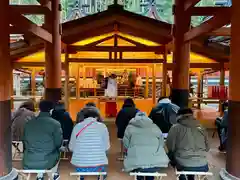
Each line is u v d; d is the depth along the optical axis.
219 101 9.84
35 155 3.11
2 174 3.26
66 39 8.77
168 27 7.32
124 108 4.84
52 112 4.59
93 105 4.45
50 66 6.41
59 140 3.24
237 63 3.24
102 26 8.03
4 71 3.29
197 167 3.10
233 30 3.33
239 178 3.23
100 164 3.03
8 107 3.39
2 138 3.27
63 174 4.10
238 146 3.24
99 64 10.76
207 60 9.69
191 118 3.25
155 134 3.14
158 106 4.64
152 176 3.12
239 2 3.23
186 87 6.48
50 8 6.24
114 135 6.82
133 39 9.52
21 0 9.14
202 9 5.86
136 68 11.94
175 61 6.53
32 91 11.66
